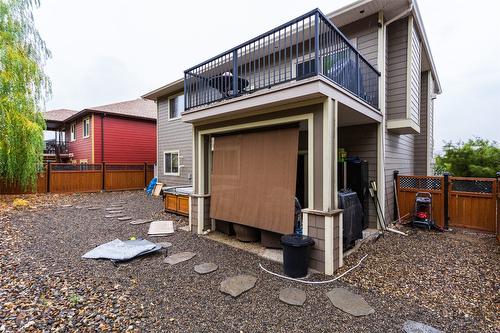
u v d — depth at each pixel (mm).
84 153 15492
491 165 10164
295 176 4121
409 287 3158
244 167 4938
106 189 13148
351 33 6230
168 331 2299
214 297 2914
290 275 3463
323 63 3936
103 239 5066
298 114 3924
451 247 4633
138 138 16188
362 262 3953
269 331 2322
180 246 4770
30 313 2494
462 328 2344
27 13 9031
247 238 4969
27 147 8891
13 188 10289
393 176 6656
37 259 3932
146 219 6996
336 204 3781
